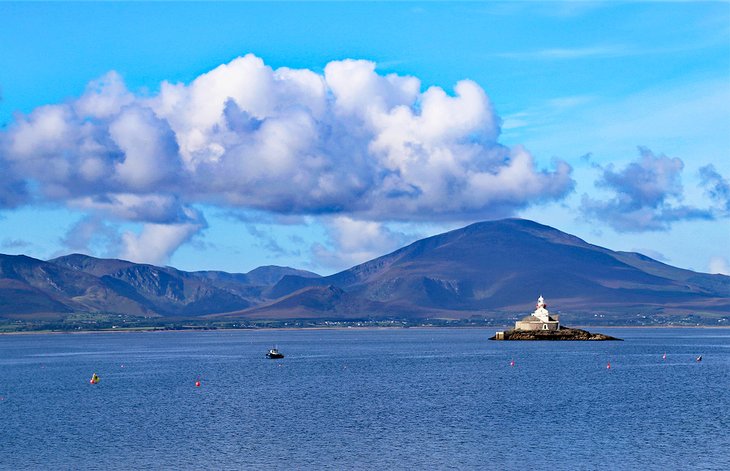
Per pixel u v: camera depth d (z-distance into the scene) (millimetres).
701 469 93375
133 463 97438
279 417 129875
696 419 125688
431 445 106188
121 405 146750
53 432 117562
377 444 107000
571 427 118625
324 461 97875
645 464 95625
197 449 104562
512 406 141000
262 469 94562
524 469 93812
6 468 95438
